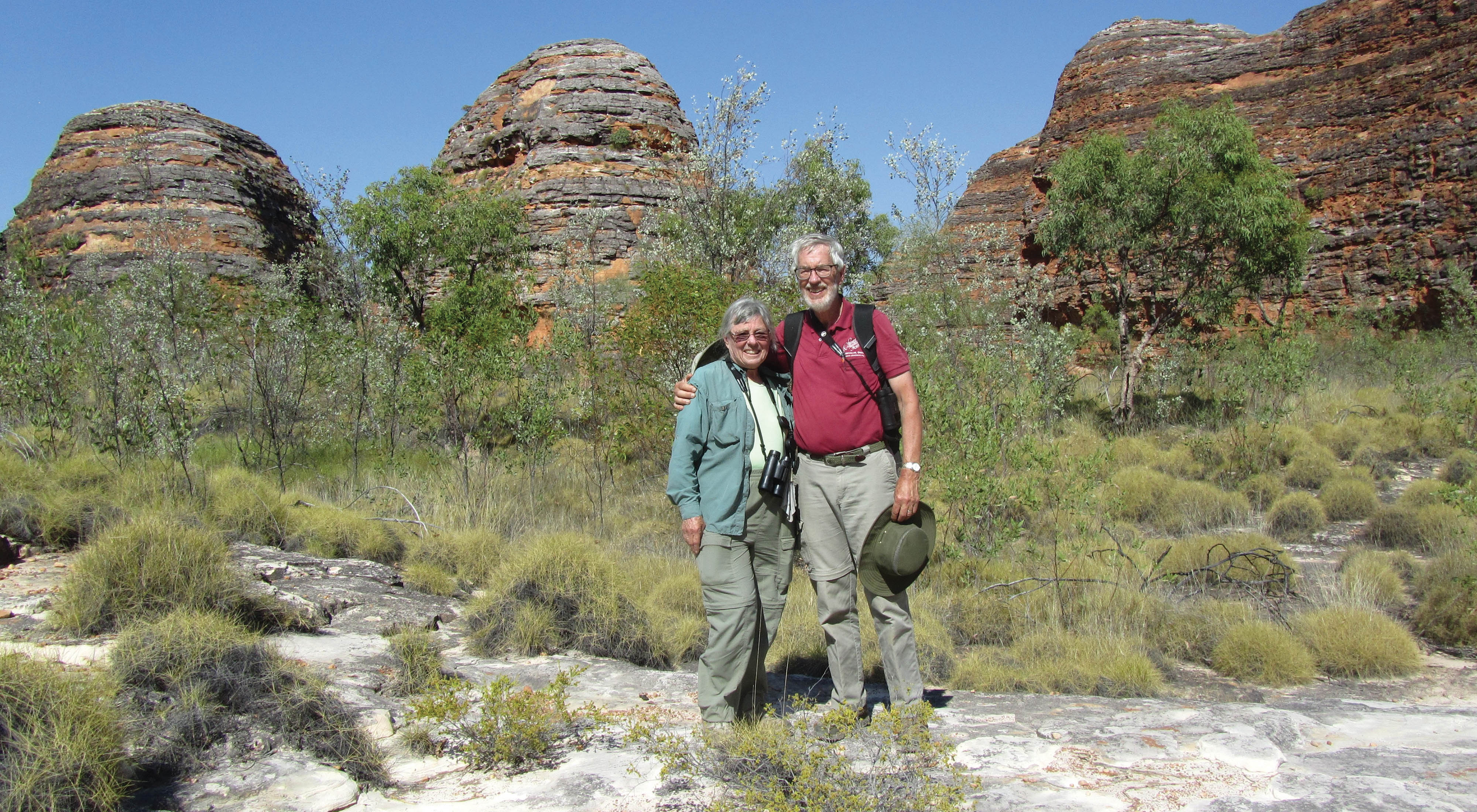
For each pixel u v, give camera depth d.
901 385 3.49
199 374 13.22
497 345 12.97
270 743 3.20
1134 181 16.69
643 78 32.31
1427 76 24.97
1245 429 12.46
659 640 5.46
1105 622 6.20
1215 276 16.95
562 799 2.93
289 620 5.20
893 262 23.06
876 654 5.29
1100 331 22.97
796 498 3.57
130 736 3.00
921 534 3.50
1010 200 33.78
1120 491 9.21
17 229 30.05
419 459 12.31
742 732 3.19
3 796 2.52
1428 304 23.48
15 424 10.16
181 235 29.86
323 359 14.32
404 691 4.10
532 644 5.32
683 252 18.02
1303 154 26.92
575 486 11.67
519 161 32.38
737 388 3.48
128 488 7.80
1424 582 7.05
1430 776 3.11
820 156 21.09
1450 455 12.23
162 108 34.38
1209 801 2.82
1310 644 5.80
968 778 2.96
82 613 4.54
